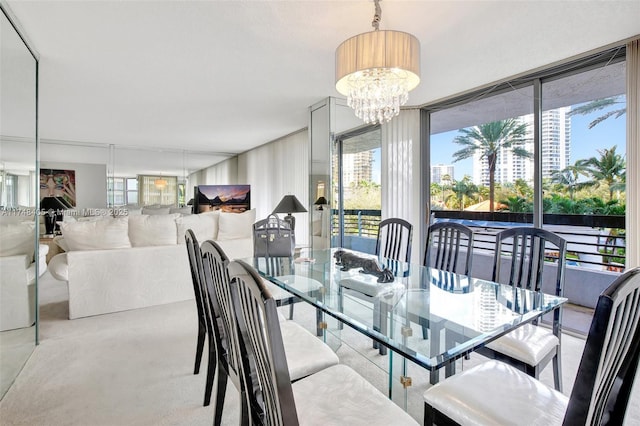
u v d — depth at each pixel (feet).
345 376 4.28
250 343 3.62
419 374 7.07
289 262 9.25
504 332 4.69
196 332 9.10
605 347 2.67
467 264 7.63
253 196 25.71
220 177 29.27
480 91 11.49
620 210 8.44
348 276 7.59
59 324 9.60
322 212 13.85
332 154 13.32
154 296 11.23
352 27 7.52
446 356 4.05
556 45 8.18
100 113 15.30
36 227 8.16
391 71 6.64
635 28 7.34
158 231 11.42
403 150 13.80
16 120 7.39
